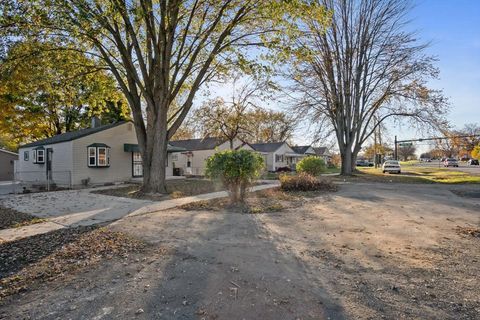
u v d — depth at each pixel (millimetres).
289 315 2758
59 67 12352
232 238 5555
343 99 24578
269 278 3643
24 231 6340
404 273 3770
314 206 9250
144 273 3852
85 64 13734
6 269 4078
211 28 12688
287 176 14570
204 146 34344
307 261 4250
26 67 12047
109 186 17750
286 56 12539
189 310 2885
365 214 7895
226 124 29094
